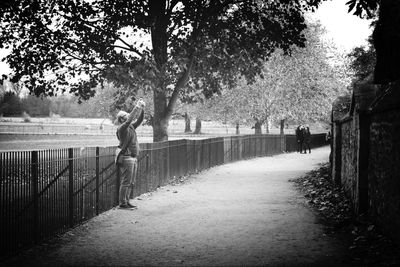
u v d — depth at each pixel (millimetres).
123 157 9742
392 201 6094
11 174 6012
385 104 6270
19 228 6184
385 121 6605
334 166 13000
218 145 22766
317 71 36312
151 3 15578
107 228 7797
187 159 17516
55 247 6500
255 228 7699
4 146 33469
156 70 14375
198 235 7203
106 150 9594
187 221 8383
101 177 9289
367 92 8258
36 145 35219
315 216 8812
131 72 14539
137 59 14875
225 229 7645
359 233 6953
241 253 6078
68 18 15133
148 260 5770
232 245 6531
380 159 6863
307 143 33781
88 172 8602
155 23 16156
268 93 34156
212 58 16328
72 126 81938
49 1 15188
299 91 34688
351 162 9484
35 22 14680
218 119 37750
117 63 15148
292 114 35781
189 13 15562
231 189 13242
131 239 6957
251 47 16547
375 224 7039
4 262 5703
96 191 9000
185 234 7285
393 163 6086
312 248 6254
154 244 6633
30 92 16125
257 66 17953
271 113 35125
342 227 7562
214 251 6199
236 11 16766
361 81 8766
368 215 7656
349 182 9781
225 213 9234
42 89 16266
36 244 6621
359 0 5961
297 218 8602
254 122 37438
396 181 5930
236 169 20297
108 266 5520
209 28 15906
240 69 18031
